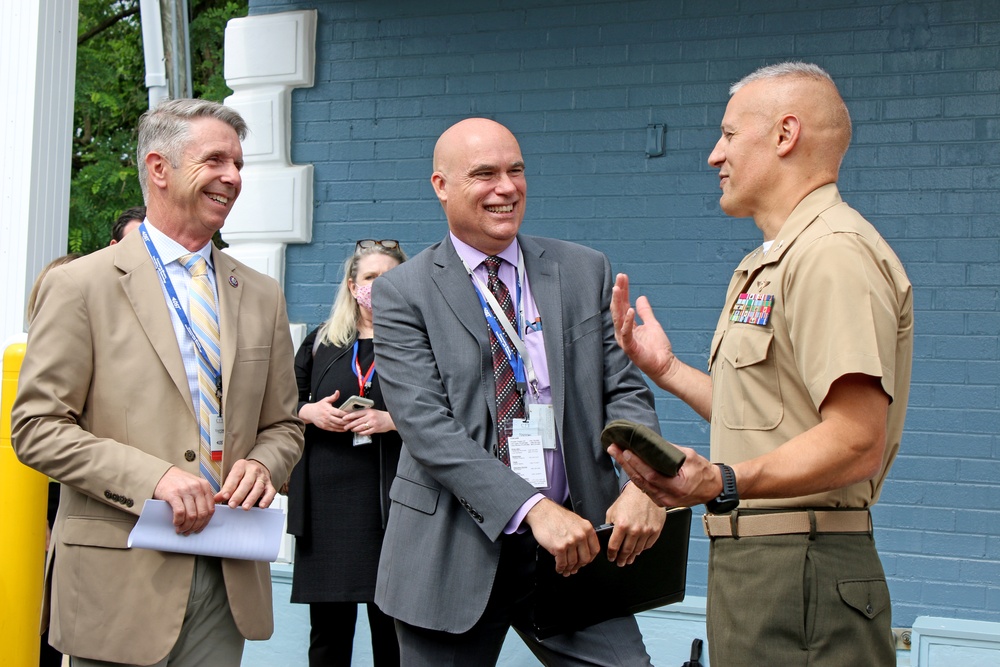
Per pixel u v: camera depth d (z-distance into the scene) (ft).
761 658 7.43
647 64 17.02
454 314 9.23
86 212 44.14
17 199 15.57
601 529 8.62
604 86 17.22
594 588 8.93
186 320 8.88
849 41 16.03
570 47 17.43
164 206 9.02
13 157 15.62
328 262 18.67
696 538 16.39
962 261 15.43
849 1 16.03
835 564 7.34
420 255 9.70
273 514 8.82
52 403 8.39
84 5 49.21
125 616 8.39
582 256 9.77
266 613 9.12
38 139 15.70
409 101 18.33
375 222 18.47
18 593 10.84
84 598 8.45
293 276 18.84
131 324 8.73
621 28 17.16
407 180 18.31
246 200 18.79
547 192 17.43
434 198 18.17
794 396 7.41
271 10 19.11
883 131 15.81
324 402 12.44
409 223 18.29
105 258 8.86
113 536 8.46
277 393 9.57
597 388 9.28
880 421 6.95
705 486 6.70
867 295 7.00
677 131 16.83
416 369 9.12
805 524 7.38
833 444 6.88
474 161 9.17
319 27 18.79
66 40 16.22
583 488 9.06
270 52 18.76
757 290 7.66
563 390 9.08
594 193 17.20
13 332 15.44
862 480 6.97
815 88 7.78
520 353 9.16
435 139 18.16
